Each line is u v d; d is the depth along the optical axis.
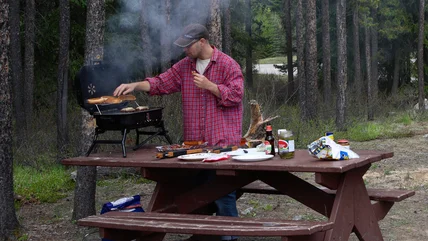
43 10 14.45
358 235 4.27
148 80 4.85
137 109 4.77
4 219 5.67
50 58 14.99
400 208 6.55
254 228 3.65
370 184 7.95
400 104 18.16
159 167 4.25
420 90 17.89
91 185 6.18
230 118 4.73
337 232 3.89
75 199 6.23
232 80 4.62
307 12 14.88
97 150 9.38
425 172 8.61
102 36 6.05
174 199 4.87
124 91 4.72
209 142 4.72
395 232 5.63
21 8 14.10
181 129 9.34
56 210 7.03
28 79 11.79
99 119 4.56
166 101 9.52
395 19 19.47
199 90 4.76
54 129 12.38
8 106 5.57
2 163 5.63
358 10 17.53
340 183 4.01
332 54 21.91
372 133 13.43
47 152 10.71
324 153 3.95
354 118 15.20
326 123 14.58
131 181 8.65
